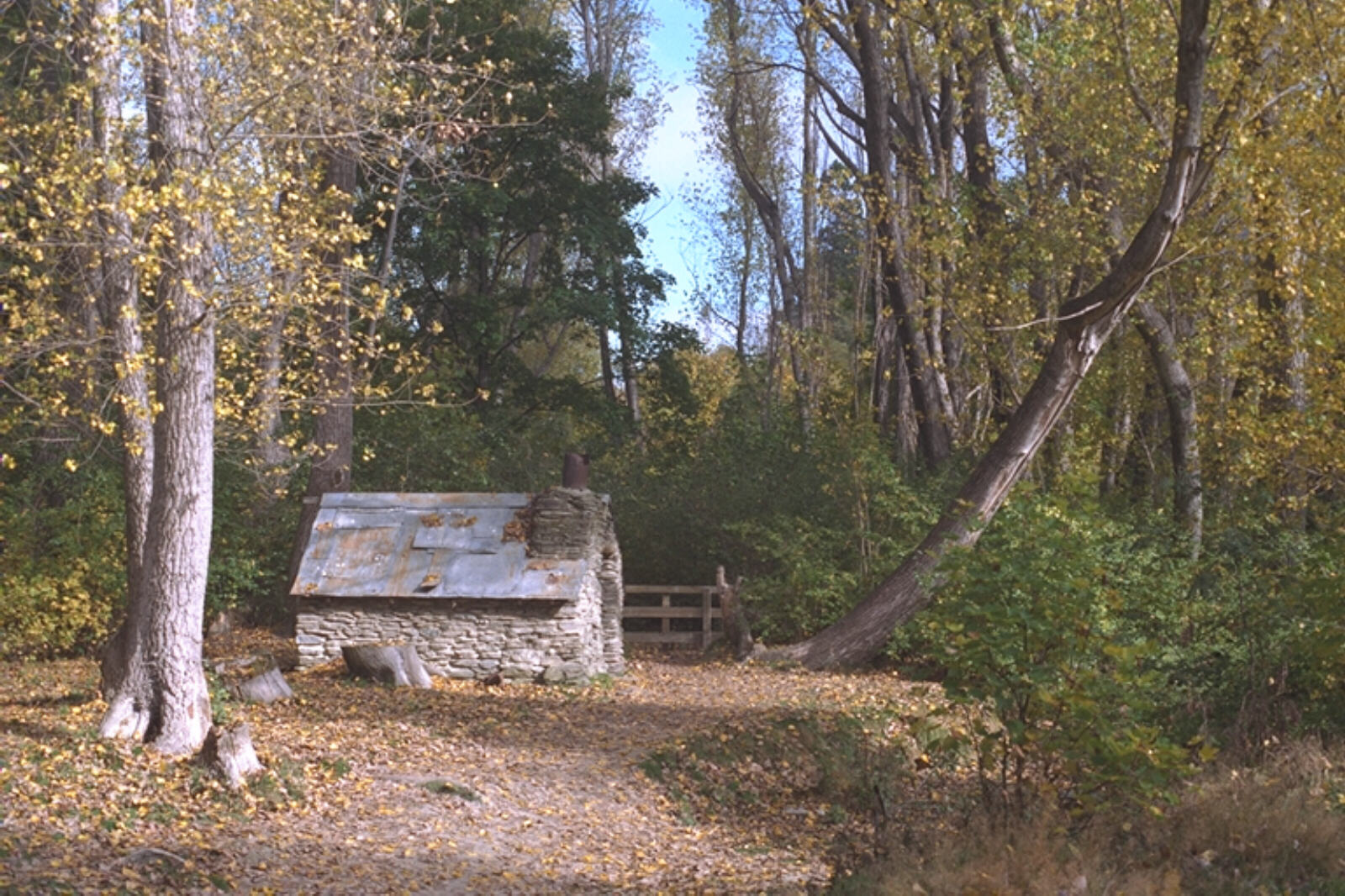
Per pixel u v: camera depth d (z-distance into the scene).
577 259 40.59
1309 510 17.70
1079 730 9.35
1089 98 20.75
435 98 15.23
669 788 12.53
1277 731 12.56
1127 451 27.25
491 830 10.45
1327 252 17.23
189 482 11.26
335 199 14.04
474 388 35.16
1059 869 8.23
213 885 8.23
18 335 12.96
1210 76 17.45
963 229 23.52
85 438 17.30
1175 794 9.49
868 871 9.23
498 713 15.17
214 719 13.06
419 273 34.62
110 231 11.05
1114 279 17.06
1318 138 17.00
